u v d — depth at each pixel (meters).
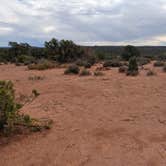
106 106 9.27
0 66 35.03
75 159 5.10
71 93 11.96
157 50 90.50
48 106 9.38
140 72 21.30
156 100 10.11
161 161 4.96
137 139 6.05
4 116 6.30
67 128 6.89
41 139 6.14
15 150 5.56
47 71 24.94
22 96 9.02
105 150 5.48
